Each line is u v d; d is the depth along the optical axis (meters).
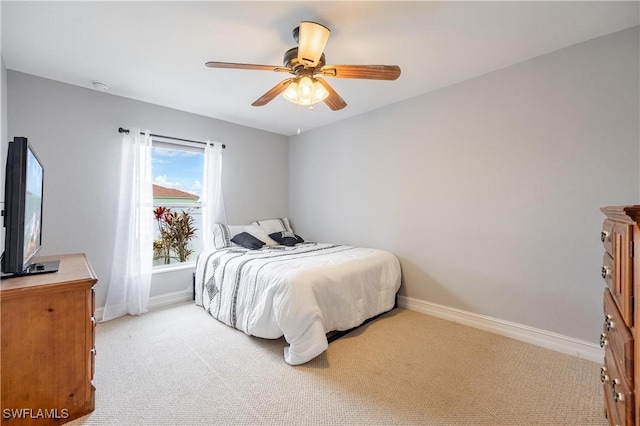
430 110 2.88
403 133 3.11
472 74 2.52
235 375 1.85
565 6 1.66
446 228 2.79
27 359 1.32
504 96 2.40
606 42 1.95
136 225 2.90
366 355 2.11
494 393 1.67
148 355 2.10
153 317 2.83
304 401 1.61
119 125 2.92
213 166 3.54
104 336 2.40
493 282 2.49
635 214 0.88
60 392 1.40
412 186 3.04
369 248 3.40
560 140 2.14
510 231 2.39
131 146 2.92
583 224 2.05
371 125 3.42
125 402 1.59
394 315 2.91
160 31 1.90
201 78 2.56
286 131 4.29
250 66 1.82
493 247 2.49
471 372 1.89
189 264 3.47
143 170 2.98
